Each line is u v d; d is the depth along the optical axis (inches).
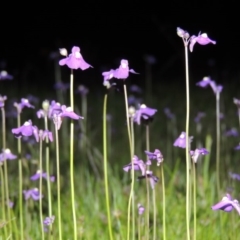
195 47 780.6
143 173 219.6
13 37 872.3
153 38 873.5
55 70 685.9
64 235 259.9
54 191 309.3
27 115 489.7
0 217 275.6
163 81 702.5
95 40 883.4
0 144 400.2
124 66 205.2
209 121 475.2
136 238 256.8
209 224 269.1
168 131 446.3
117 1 900.0
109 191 314.8
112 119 487.8
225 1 865.5
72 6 895.1
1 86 623.8
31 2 887.7
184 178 334.3
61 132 426.6
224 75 672.4
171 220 278.2
